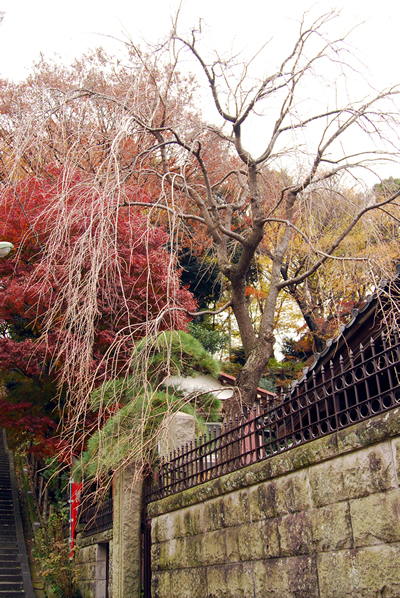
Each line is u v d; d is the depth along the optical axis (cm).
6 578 1301
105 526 988
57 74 1392
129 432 650
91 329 486
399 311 437
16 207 998
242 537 515
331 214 683
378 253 563
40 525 1527
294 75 651
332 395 416
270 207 895
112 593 877
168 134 931
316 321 1271
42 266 568
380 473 352
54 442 1191
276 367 2122
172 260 564
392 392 355
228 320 1958
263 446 508
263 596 467
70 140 620
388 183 641
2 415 1242
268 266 1510
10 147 608
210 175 955
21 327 1355
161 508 714
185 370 909
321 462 415
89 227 509
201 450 645
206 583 573
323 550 399
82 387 511
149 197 827
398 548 329
